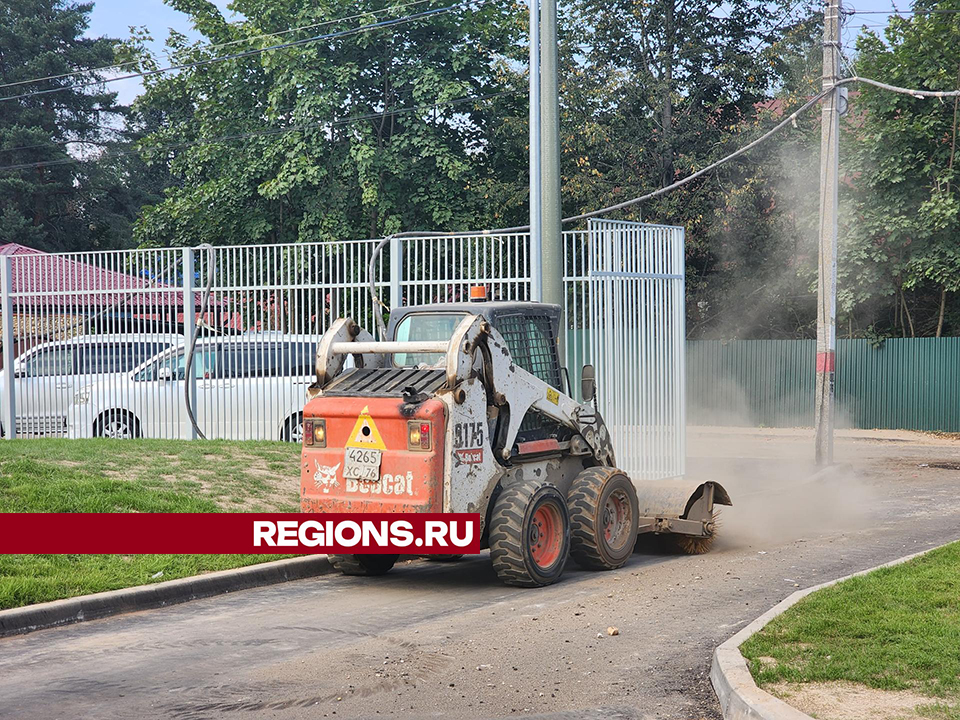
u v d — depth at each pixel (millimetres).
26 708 6016
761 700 5547
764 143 31344
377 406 8836
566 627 7797
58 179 54719
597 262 12852
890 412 27891
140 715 5891
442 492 8703
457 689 6328
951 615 7195
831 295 18406
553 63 13164
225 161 33000
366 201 29688
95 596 8367
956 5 27594
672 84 32969
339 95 31062
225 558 9789
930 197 27438
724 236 31969
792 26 33344
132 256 17797
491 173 32750
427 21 32094
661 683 6410
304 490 9117
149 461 13039
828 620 7098
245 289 17000
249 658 7043
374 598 9016
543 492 9336
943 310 28484
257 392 16875
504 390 9312
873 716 5293
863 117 29578
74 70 56844
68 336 18031
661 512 11078
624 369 13180
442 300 15391
